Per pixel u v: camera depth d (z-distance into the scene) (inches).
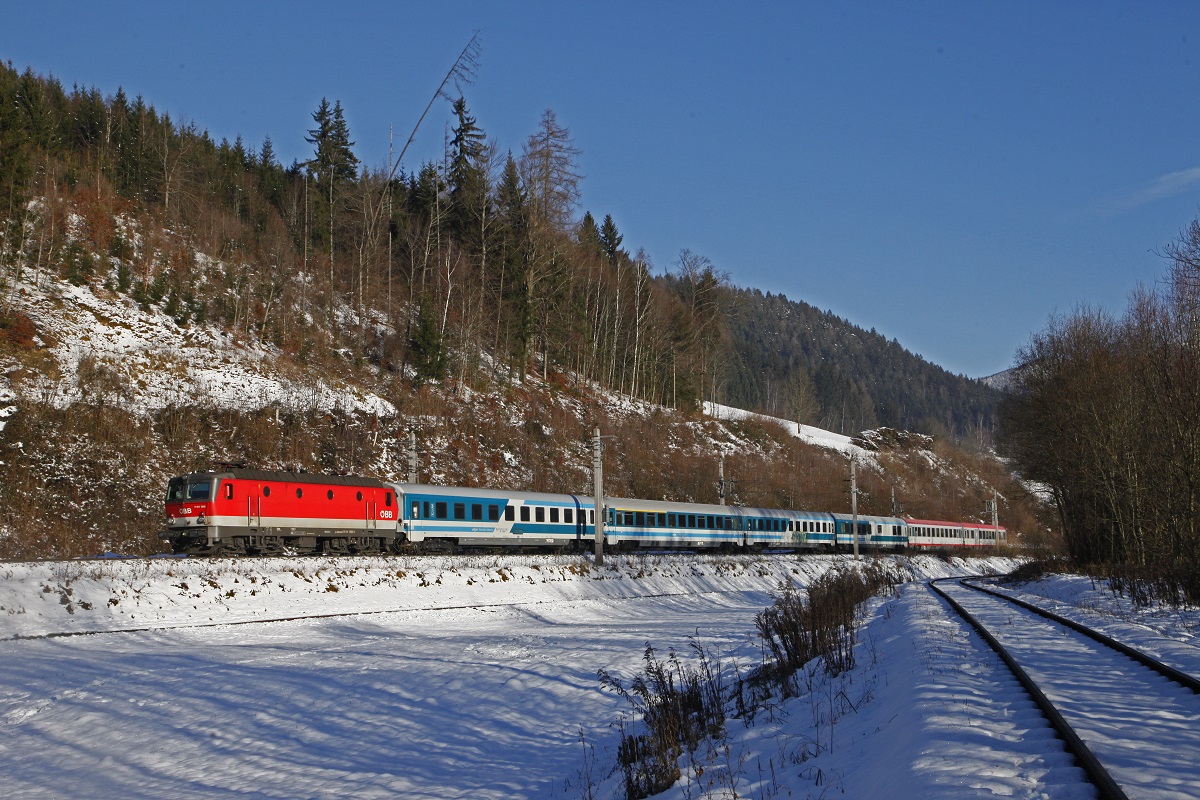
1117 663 545.0
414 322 2694.4
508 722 623.2
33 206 2410.2
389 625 1141.7
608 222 4559.5
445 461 2101.4
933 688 446.3
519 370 2871.6
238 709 676.7
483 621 1213.7
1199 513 1064.8
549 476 2303.2
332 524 1334.9
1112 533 1529.3
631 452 2736.2
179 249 2652.6
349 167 3432.6
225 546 1224.2
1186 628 746.8
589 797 433.1
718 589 1763.0
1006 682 471.2
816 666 655.1
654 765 430.6
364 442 1972.2
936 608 1006.4
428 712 657.6
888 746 363.6
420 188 3425.2
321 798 465.7
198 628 1000.2
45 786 522.3
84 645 878.4
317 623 1089.4
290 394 1980.8
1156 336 1370.6
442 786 476.4
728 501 2815.0
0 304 1788.9
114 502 1455.5
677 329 3885.3
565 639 1018.1
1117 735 346.0
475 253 3058.6
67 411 1572.3
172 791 499.2
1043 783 282.2
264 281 2674.7
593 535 1792.6
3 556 1225.4
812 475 3550.7
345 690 730.2
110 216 2620.6
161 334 2055.9
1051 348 1788.9
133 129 3270.2
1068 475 1679.4
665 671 749.3
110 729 633.6
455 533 1524.4
